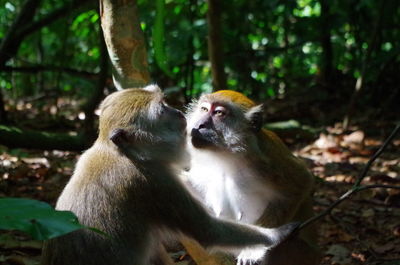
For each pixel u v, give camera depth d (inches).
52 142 78.5
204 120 51.9
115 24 50.7
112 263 41.9
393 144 90.7
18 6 124.9
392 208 68.9
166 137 44.4
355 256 58.8
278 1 107.0
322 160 85.2
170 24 107.4
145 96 44.9
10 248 55.7
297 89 122.0
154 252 45.3
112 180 43.1
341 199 43.7
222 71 91.4
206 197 53.4
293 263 51.3
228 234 44.0
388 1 108.6
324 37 116.1
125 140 43.6
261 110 52.6
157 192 43.4
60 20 114.2
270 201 52.2
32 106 119.1
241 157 51.7
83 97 126.3
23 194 67.9
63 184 71.2
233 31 120.9
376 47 111.4
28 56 137.5
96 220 42.2
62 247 41.8
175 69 115.9
